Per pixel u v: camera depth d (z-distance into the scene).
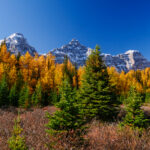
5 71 37.81
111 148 4.06
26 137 4.87
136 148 4.05
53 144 4.02
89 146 4.23
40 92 31.80
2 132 5.51
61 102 4.46
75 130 4.26
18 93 27.00
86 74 12.05
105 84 11.14
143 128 5.79
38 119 8.54
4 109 14.88
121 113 11.55
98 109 9.46
